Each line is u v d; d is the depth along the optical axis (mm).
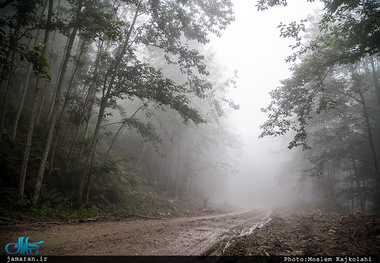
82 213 8328
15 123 10672
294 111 11953
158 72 11125
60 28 8531
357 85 15836
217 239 5199
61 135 14148
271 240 5156
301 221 9305
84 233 5020
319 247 4387
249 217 11938
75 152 13758
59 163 11797
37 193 8125
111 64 11266
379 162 18062
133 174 17219
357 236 5250
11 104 12844
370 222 6254
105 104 10906
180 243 4562
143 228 6227
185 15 11398
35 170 9992
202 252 3994
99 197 11141
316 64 10648
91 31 8695
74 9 8602
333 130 18719
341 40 9812
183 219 9711
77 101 11883
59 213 7656
